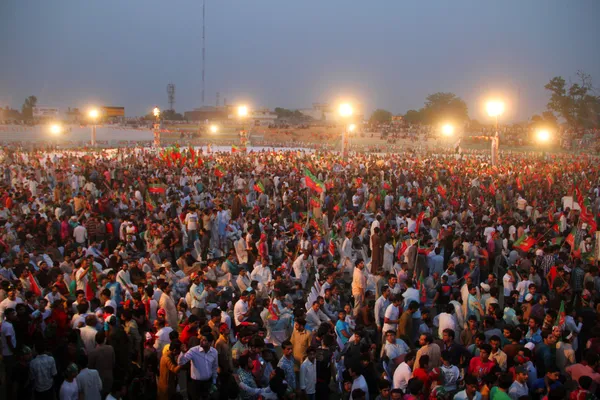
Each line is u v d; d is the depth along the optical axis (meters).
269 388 8.34
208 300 12.48
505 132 87.06
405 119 144.75
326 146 87.50
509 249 17.30
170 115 159.25
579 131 80.06
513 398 8.03
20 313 9.90
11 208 20.98
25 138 79.06
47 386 8.53
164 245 17.22
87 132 87.69
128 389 8.34
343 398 9.43
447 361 8.54
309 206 20.34
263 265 13.93
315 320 11.27
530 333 9.98
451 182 30.66
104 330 9.74
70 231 18.27
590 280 12.96
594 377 8.18
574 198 24.50
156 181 26.45
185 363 8.52
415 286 13.88
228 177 32.69
